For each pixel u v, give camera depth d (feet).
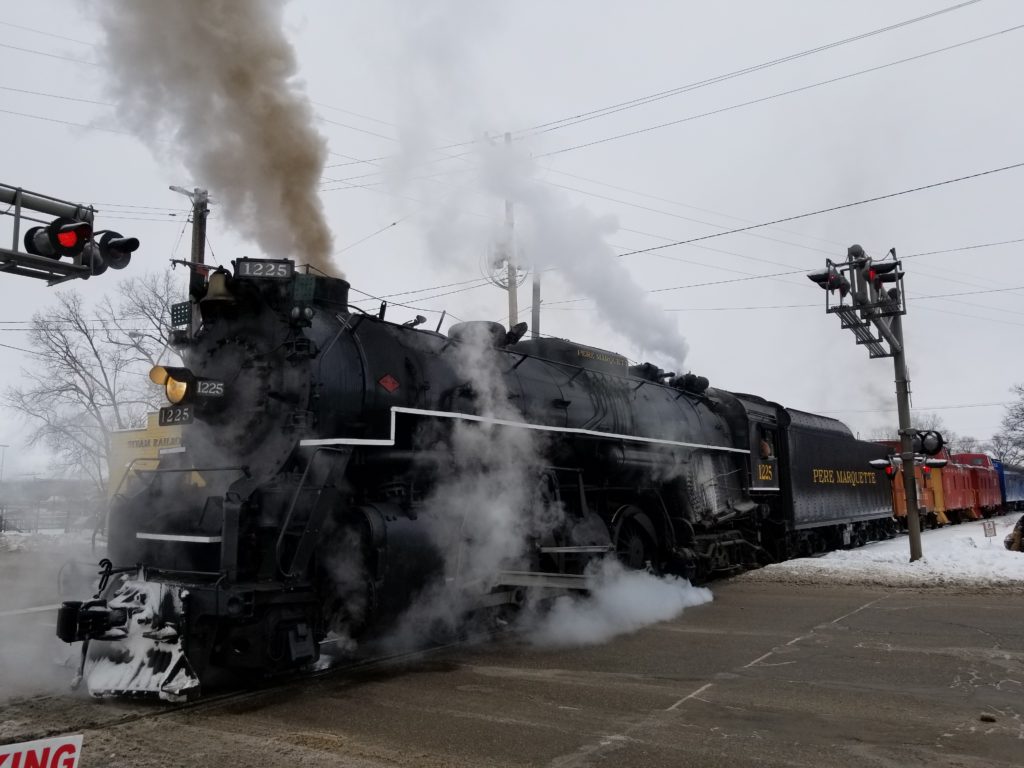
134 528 22.41
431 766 14.48
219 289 22.47
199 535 20.63
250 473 21.49
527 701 19.01
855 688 20.06
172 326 24.49
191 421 22.03
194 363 23.95
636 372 42.86
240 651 19.77
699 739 16.02
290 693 19.88
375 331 24.89
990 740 15.89
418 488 24.66
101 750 15.42
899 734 16.31
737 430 48.26
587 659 23.89
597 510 34.30
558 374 33.32
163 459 24.31
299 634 20.15
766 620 30.66
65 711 18.26
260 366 22.25
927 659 23.34
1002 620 29.68
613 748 15.48
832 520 59.88
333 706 18.63
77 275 28.45
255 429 21.91
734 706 18.44
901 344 48.93
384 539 21.53
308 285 21.54
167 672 18.93
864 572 44.55
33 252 27.09
